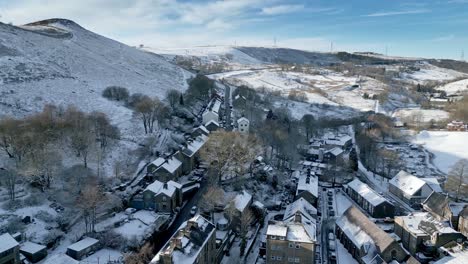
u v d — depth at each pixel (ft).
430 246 294.46
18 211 307.99
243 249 303.27
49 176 349.41
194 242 248.52
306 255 269.64
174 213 354.13
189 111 631.15
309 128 640.58
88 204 306.35
